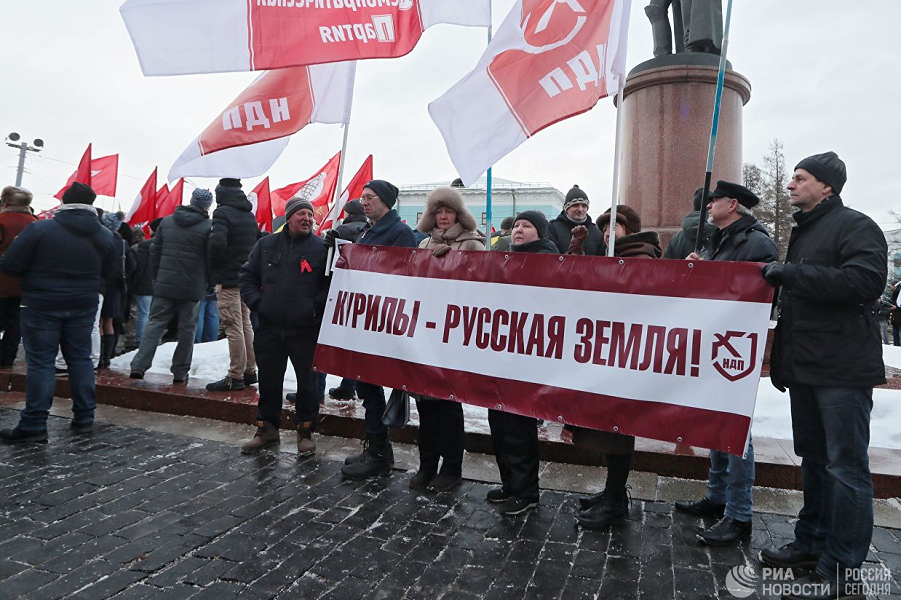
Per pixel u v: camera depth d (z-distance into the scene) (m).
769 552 2.83
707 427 2.74
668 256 4.50
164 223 5.92
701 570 2.75
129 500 3.45
